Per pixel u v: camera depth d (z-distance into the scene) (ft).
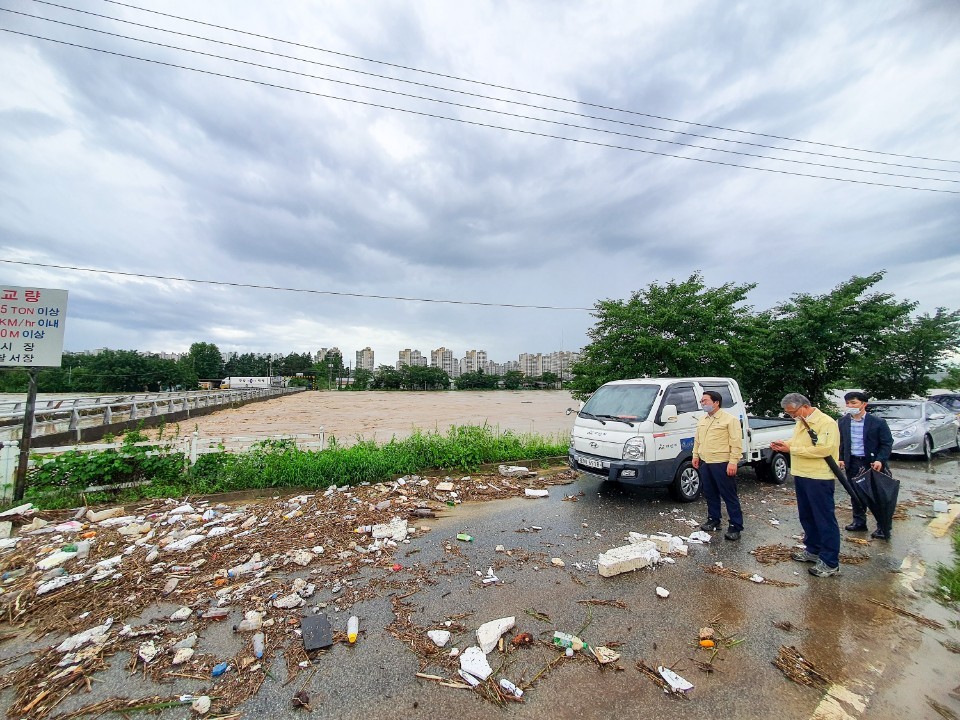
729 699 8.92
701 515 21.45
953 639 11.12
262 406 135.54
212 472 24.03
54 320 21.24
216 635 10.98
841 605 12.80
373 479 25.64
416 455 28.60
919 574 14.92
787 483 28.76
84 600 12.41
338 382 367.25
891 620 12.00
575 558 16.11
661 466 22.54
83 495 20.94
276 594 12.89
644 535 18.12
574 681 9.42
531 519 20.52
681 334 42.73
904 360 55.01
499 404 149.38
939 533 19.07
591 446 24.64
